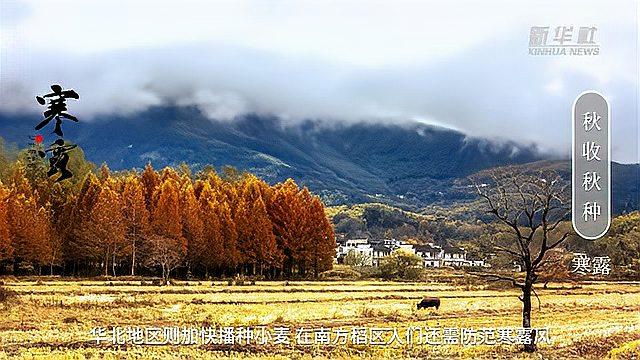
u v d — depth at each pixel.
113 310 57.16
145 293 72.69
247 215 112.44
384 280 105.88
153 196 112.56
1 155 123.38
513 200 41.16
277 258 112.19
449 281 99.06
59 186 115.25
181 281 94.94
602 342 44.03
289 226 114.75
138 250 104.88
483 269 74.00
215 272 112.62
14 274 100.50
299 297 72.75
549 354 39.31
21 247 97.69
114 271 101.62
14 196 100.00
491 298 75.00
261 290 80.50
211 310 58.81
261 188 124.88
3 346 37.81
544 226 40.38
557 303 70.44
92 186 107.44
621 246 93.56
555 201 40.41
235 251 109.94
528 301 40.62
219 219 110.19
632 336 47.16
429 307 63.69
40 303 59.16
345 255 168.75
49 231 101.31
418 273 107.50
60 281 87.00
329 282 99.25
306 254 115.25
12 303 57.50
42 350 36.75
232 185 129.75
